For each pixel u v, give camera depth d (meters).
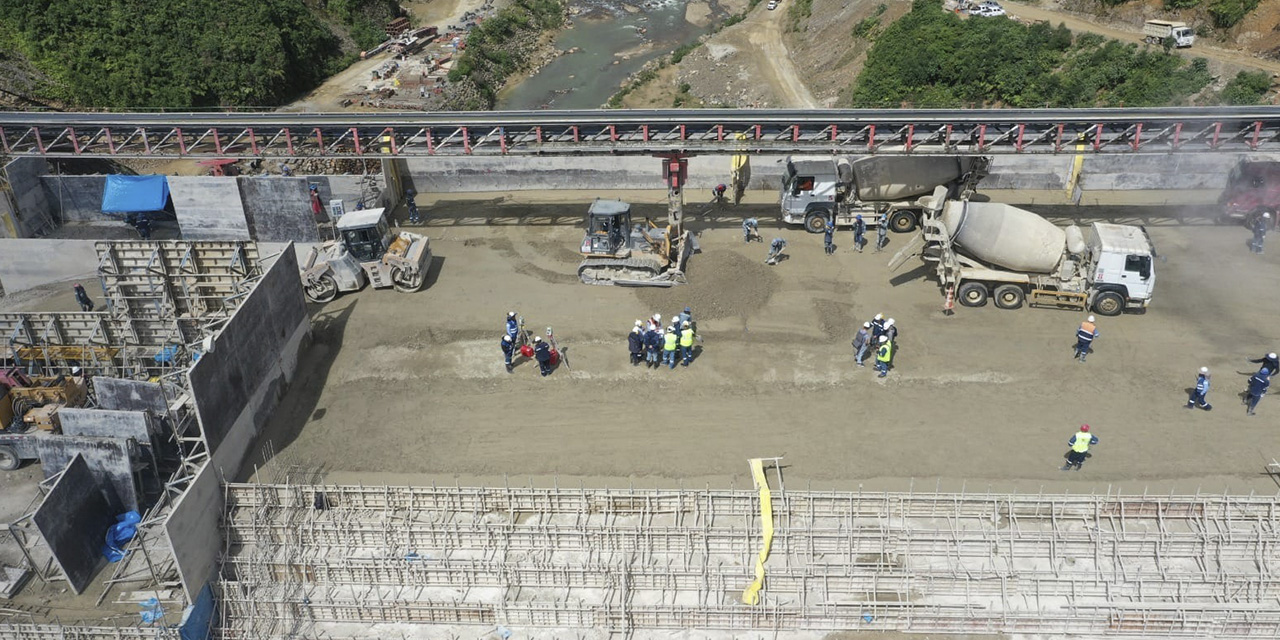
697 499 22.34
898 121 32.66
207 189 37.38
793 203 36.50
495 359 29.33
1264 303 31.06
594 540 22.20
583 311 31.92
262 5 71.12
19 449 24.78
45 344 29.58
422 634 21.66
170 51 64.38
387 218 39.44
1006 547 21.83
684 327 28.44
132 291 31.80
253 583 22.06
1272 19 62.03
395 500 22.86
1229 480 23.22
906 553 21.89
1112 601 21.14
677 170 33.84
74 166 45.66
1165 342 29.06
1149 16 68.06
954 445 24.80
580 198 41.47
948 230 30.77
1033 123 32.50
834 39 78.62
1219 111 32.97
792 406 26.64
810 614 21.33
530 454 24.89
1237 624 20.72
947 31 69.00
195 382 21.75
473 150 34.53
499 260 35.84
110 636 20.25
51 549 20.88
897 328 30.30
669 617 21.50
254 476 24.12
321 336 30.70
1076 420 25.69
